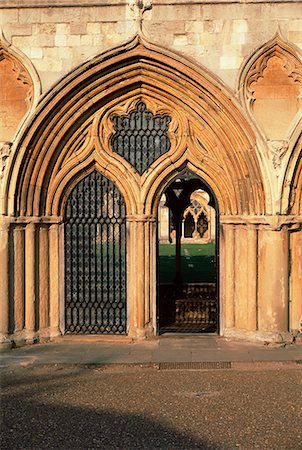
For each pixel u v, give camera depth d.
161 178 11.80
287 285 11.25
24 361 10.45
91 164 11.89
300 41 11.09
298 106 11.15
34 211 11.57
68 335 11.96
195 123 11.63
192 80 11.14
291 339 11.23
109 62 11.14
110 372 9.81
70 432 7.36
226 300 11.79
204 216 35.16
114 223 12.01
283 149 10.91
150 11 11.16
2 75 11.41
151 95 11.66
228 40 11.11
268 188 10.96
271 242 11.12
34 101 11.20
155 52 11.09
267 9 11.08
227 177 11.62
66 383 9.25
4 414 7.97
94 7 11.19
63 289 11.98
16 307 11.48
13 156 11.15
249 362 10.20
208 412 7.95
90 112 11.67
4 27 11.31
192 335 11.97
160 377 9.48
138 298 11.72
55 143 11.54
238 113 10.98
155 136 11.88
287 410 7.97
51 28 11.25
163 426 7.51
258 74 11.13
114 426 7.53
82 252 12.14
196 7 11.13
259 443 7.00
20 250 11.47
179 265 18.34
